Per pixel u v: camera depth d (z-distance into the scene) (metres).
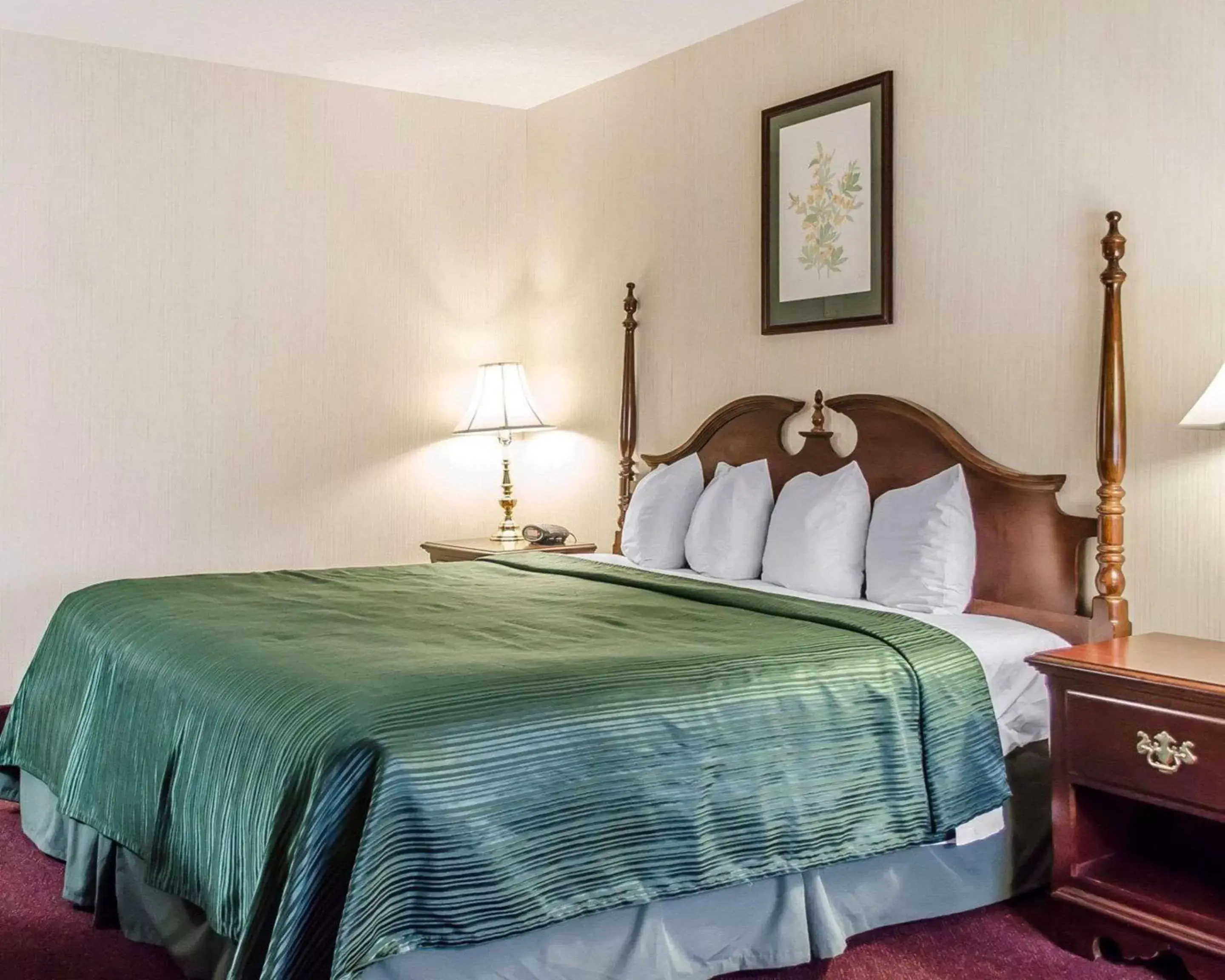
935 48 3.61
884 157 3.74
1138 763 2.45
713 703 2.29
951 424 3.56
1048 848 2.92
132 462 4.68
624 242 4.91
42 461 4.51
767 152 4.15
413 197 5.26
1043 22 3.30
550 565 3.95
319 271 5.05
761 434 4.13
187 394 4.78
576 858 2.08
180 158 4.73
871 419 3.74
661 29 4.36
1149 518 3.05
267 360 4.95
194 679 2.47
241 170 4.86
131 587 3.42
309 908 1.86
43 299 4.48
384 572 3.88
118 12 4.20
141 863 2.61
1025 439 3.35
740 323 4.34
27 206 4.45
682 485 4.21
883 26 3.78
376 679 2.17
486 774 2.00
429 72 4.91
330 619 2.88
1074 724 2.57
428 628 2.76
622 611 3.03
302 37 4.47
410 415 5.30
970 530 3.33
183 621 2.85
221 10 4.19
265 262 4.93
